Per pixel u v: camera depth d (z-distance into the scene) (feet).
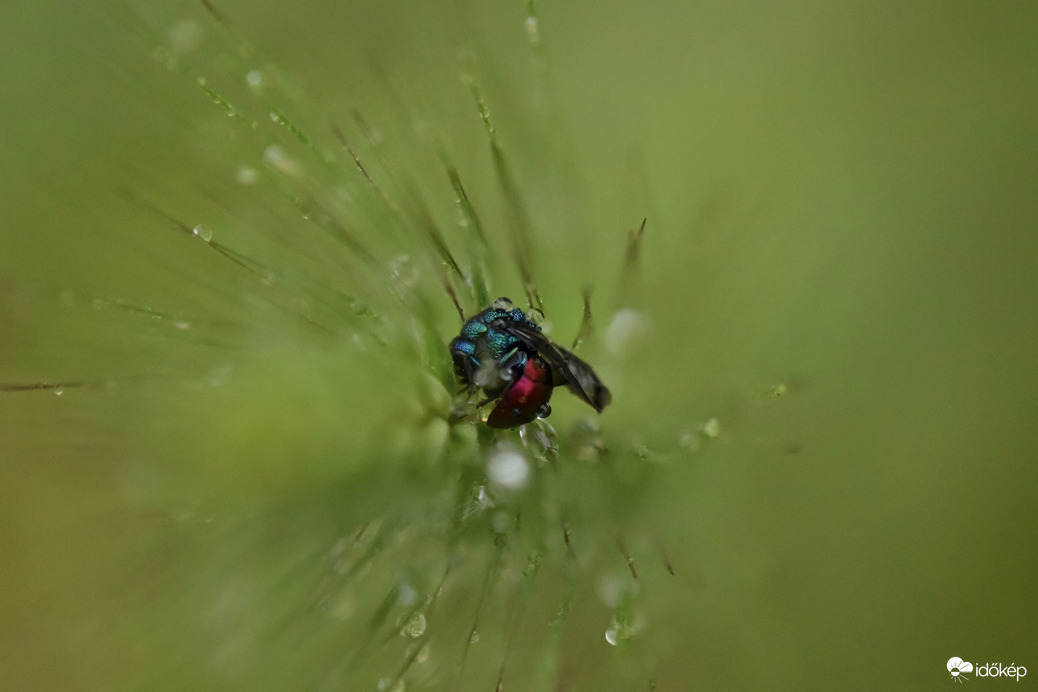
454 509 0.37
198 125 0.40
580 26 0.43
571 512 0.38
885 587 0.39
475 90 0.39
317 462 0.37
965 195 0.41
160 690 0.39
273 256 0.39
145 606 0.39
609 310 0.39
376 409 0.37
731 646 0.39
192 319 0.39
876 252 0.41
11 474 0.40
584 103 0.42
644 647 0.38
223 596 0.39
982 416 0.40
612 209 0.41
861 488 0.39
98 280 0.41
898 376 0.40
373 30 0.43
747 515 0.39
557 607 0.38
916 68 0.42
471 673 0.38
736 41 0.43
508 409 0.36
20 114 0.42
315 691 0.38
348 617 0.38
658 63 0.43
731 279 0.41
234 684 0.39
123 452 0.40
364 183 0.38
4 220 0.41
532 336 0.36
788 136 0.42
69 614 0.40
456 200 0.38
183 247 0.40
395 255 0.38
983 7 0.42
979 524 0.39
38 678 0.40
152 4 0.42
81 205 0.41
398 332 0.37
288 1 0.43
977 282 0.41
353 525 0.37
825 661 0.39
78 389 0.40
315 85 0.42
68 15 0.42
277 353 0.37
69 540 0.40
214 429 0.37
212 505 0.38
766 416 0.40
